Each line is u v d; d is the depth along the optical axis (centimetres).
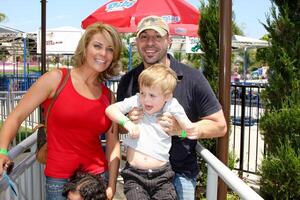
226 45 278
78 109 244
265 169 441
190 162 274
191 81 264
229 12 276
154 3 627
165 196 248
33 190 323
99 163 259
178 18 626
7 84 1645
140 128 252
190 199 270
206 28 562
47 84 242
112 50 251
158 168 248
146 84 240
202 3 577
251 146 931
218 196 270
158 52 272
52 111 245
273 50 433
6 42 2102
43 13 600
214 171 233
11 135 230
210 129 255
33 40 2105
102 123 253
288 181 421
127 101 254
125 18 617
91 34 246
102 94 259
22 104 238
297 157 416
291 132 421
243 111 652
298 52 420
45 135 257
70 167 248
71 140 248
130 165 253
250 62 3016
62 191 248
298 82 417
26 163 283
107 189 258
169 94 243
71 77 247
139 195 245
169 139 254
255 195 165
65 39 1520
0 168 217
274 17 433
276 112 431
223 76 280
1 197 234
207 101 262
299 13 421
